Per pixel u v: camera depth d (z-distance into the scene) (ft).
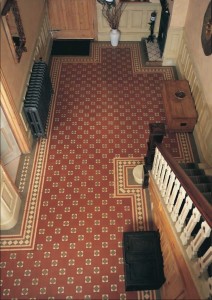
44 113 20.40
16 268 15.17
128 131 21.08
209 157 18.03
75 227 16.58
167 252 13.83
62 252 15.70
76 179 18.58
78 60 26.13
